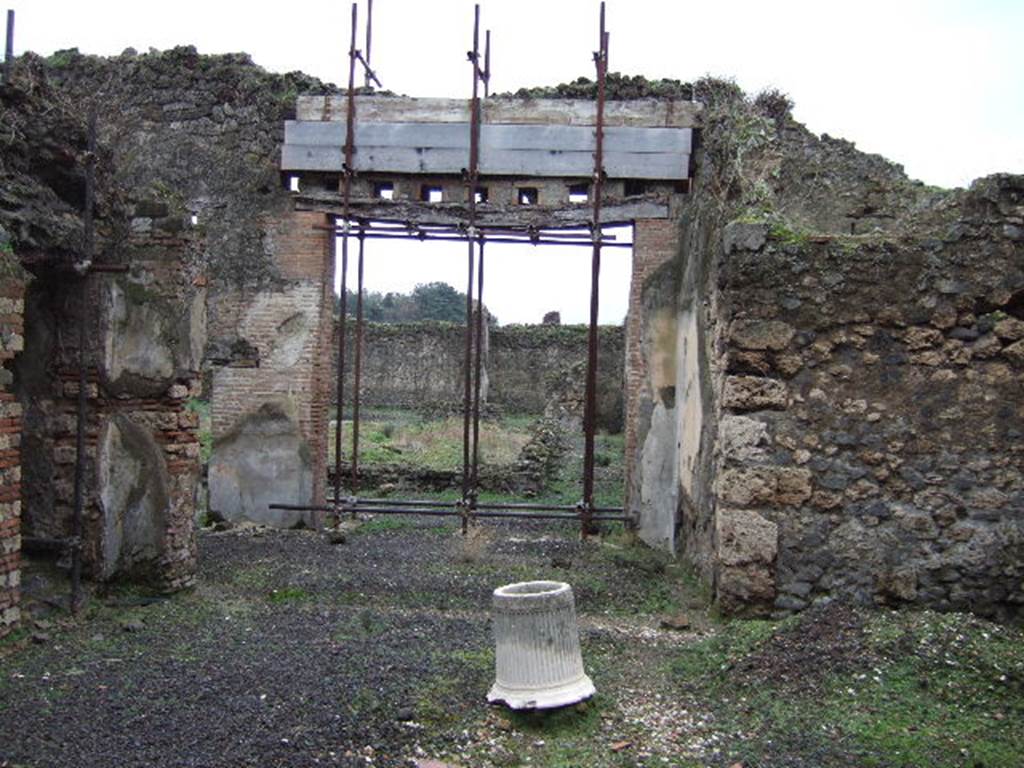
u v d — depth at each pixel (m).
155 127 12.57
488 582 8.87
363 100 12.21
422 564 9.68
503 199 12.18
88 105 9.83
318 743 4.68
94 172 7.23
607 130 11.94
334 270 12.75
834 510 7.29
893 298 7.30
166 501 7.80
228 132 12.49
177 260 7.78
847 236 7.41
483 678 5.69
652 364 11.74
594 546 11.02
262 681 5.55
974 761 4.66
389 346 32.75
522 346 32.69
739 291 7.41
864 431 7.30
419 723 5.00
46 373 7.52
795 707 5.39
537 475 15.22
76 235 7.12
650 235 11.84
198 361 8.13
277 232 12.38
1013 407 7.19
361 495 14.84
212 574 8.96
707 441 8.71
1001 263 7.21
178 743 4.64
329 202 12.23
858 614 6.72
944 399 7.24
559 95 12.35
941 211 7.73
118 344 7.52
